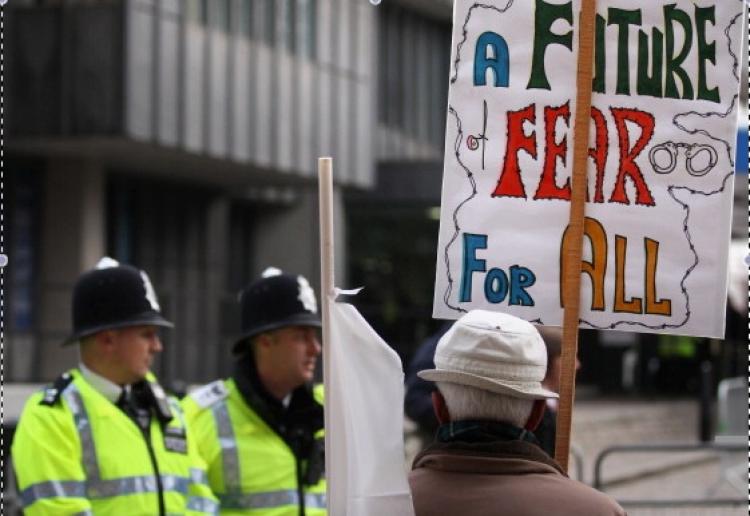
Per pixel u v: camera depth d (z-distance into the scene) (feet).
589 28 30.35
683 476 129.90
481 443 25.18
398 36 231.71
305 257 204.85
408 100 234.58
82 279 38.70
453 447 25.43
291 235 205.77
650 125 30.78
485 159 30.73
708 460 140.77
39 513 36.81
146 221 175.83
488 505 24.76
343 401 26.81
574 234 30.25
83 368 38.65
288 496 40.86
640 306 30.58
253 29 165.48
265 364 40.98
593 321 30.63
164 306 176.65
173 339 177.17
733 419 138.82
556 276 30.37
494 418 25.22
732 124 30.76
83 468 37.63
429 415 53.42
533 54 30.71
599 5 30.81
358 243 231.50
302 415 41.45
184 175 175.52
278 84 171.01
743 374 208.03
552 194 30.53
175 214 182.29
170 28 147.64
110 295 38.37
